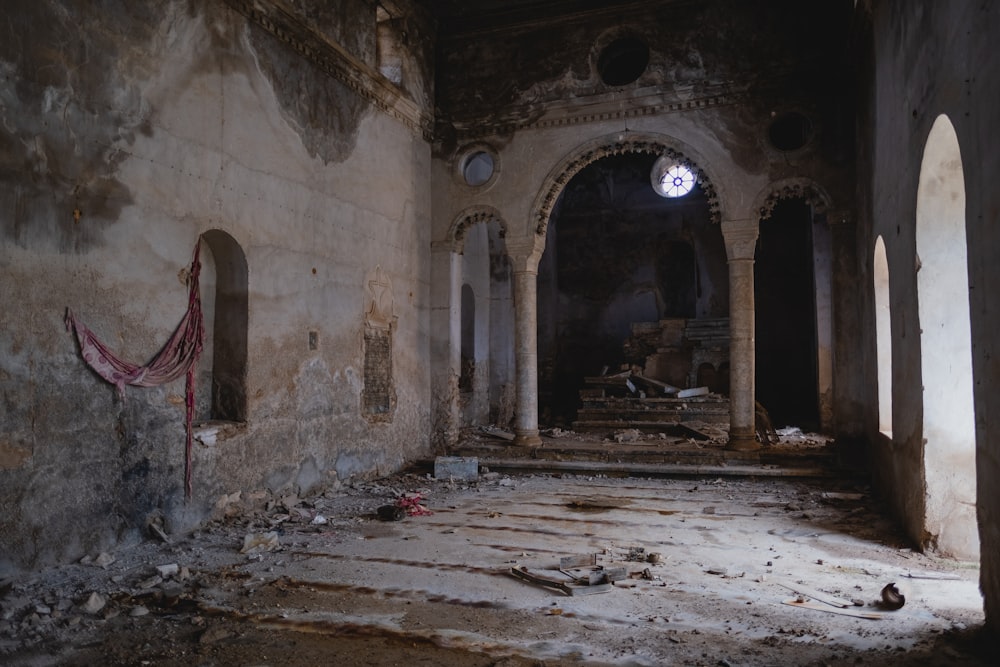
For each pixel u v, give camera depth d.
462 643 4.59
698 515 8.42
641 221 21.22
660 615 5.07
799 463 10.90
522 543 7.14
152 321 6.98
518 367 12.73
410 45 12.31
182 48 7.40
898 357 7.54
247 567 6.25
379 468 11.01
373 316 10.98
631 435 14.23
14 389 5.62
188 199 7.44
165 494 7.09
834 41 11.20
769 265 18.92
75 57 6.21
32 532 5.74
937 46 5.41
